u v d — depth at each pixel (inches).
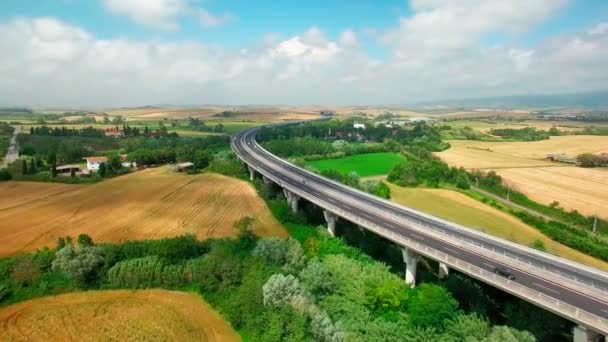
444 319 2055.9
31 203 4434.1
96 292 2600.9
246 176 5910.4
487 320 2101.4
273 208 4212.6
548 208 4180.6
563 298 1958.7
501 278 2016.5
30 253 2955.2
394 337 2027.6
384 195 4571.9
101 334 2153.1
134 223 3774.6
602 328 1640.0
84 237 3019.2
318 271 2497.5
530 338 1865.2
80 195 4798.2
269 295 2252.7
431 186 5211.6
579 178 5310.0
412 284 2600.9
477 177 5388.8
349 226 3585.1
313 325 2020.2
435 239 2743.6
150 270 2689.5
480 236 2888.8
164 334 2169.0
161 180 5649.6
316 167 6653.5
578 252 3166.8
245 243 3031.5
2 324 2244.1
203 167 6692.9
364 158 7559.1
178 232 3545.8
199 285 2630.4
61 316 2322.8
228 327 2262.6
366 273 2551.7
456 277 2477.9
